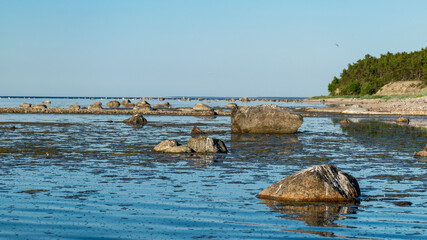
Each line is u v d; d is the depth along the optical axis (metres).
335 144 27.73
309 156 21.95
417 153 22.33
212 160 20.22
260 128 35.62
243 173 16.78
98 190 13.45
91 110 68.62
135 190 13.53
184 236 9.30
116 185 14.24
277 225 10.10
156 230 9.68
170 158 20.70
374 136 33.38
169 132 35.75
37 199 12.22
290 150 24.45
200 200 12.38
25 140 27.84
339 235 9.40
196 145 23.36
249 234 9.44
